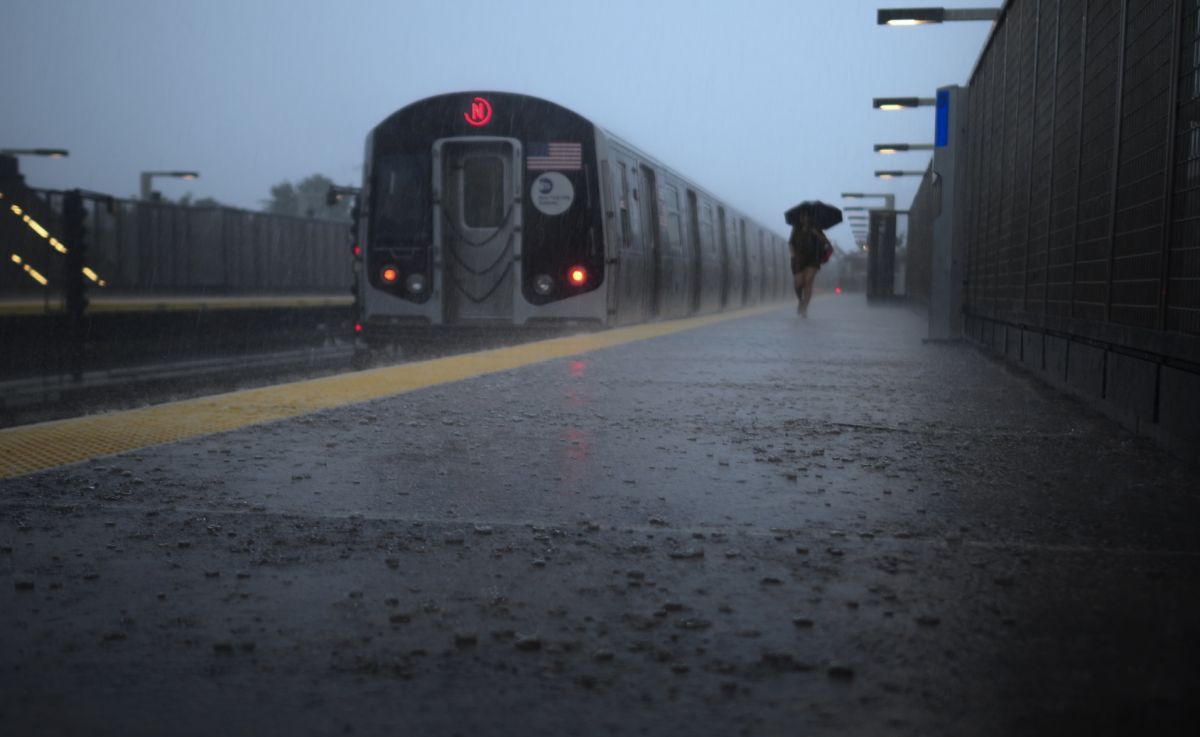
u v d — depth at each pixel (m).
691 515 3.08
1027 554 2.64
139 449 4.06
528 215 13.12
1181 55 4.28
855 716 1.64
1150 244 4.70
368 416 5.11
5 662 1.86
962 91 11.22
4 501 3.14
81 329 16.97
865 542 2.76
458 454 4.08
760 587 2.35
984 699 1.71
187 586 2.33
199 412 5.14
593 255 13.16
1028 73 8.23
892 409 5.59
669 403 5.76
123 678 1.79
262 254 26.30
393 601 2.23
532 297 13.20
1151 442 4.47
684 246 19.53
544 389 6.40
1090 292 5.88
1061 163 6.79
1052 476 3.72
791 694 1.73
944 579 2.42
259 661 1.87
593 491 3.41
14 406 11.67
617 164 14.03
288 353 21.45
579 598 2.26
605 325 13.30
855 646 1.96
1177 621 2.11
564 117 13.10
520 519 3.01
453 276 13.33
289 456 3.98
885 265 33.09
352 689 1.75
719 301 24.08
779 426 4.92
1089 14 6.04
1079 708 1.67
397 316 13.18
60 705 1.67
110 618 2.10
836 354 9.64
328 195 18.27
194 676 1.80
